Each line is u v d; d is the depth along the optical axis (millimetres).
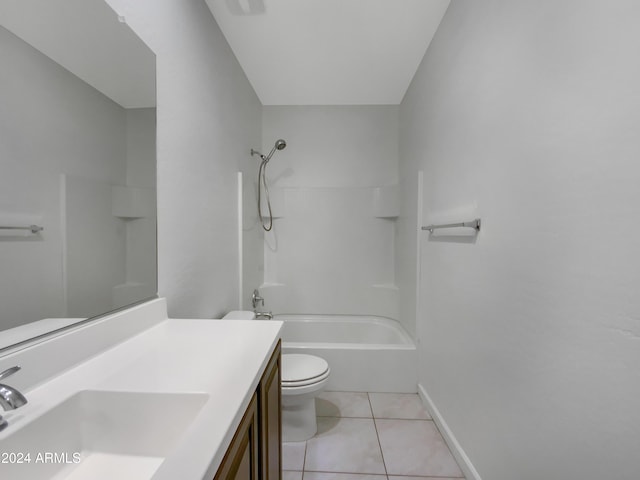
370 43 1965
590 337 725
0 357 586
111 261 904
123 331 918
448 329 1625
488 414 1202
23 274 643
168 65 1209
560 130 822
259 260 2842
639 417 609
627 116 631
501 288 1108
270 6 1614
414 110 2363
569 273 792
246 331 1028
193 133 1429
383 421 1827
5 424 519
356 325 2922
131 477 590
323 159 3018
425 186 2074
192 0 1428
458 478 1392
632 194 622
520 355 997
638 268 610
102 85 873
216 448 465
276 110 3004
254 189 2654
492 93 1177
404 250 2592
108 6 895
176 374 719
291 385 1544
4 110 600
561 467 814
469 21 1381
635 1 615
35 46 671
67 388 655
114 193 920
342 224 2996
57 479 581
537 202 916
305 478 1390
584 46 740
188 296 1381
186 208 1358
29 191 655
